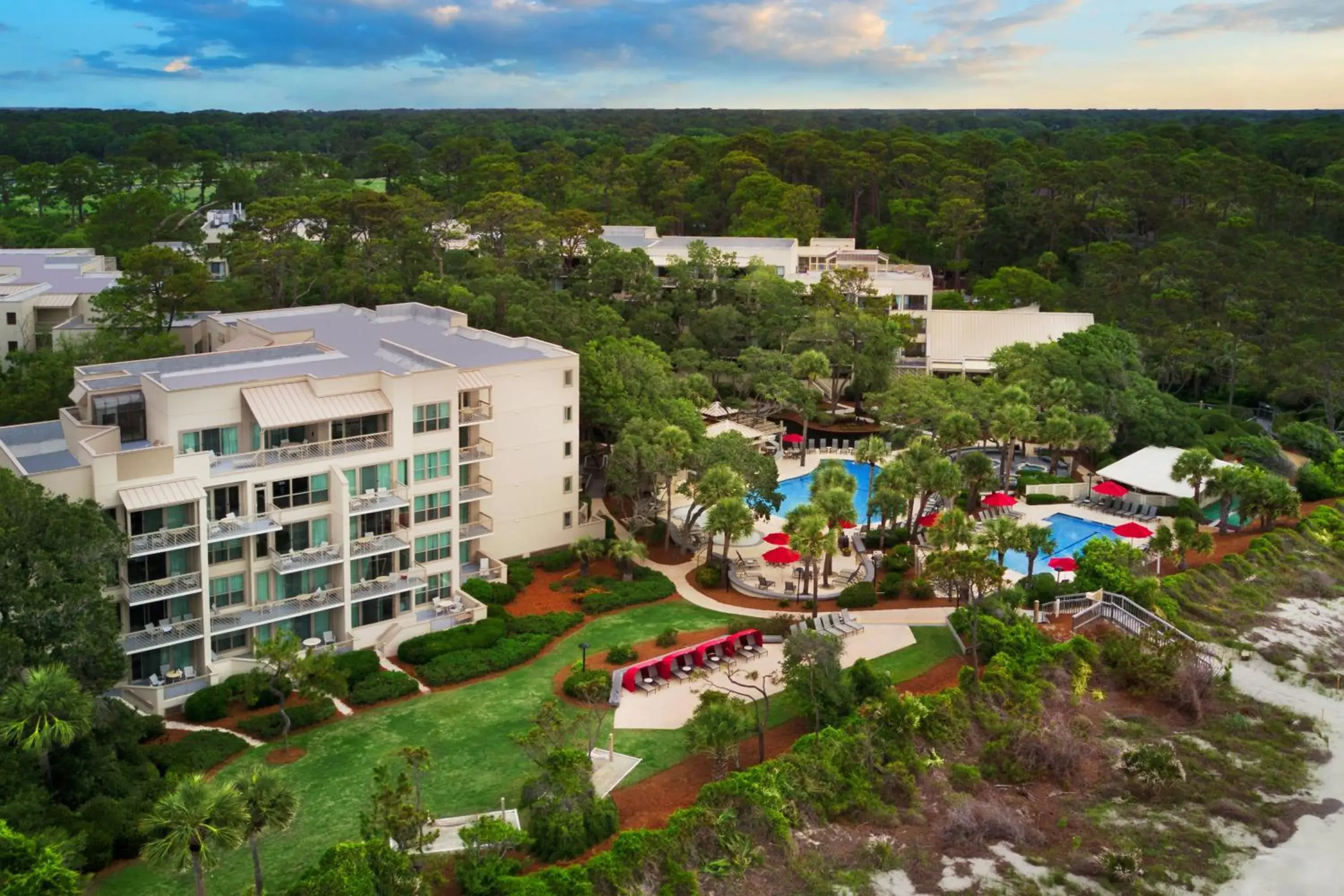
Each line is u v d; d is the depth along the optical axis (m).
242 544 68.12
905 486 90.00
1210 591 85.19
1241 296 154.88
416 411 74.75
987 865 53.94
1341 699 71.56
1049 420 104.62
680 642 73.56
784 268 154.25
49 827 47.59
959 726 63.53
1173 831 57.25
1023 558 91.00
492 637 73.38
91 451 62.91
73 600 53.50
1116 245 168.12
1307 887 53.19
